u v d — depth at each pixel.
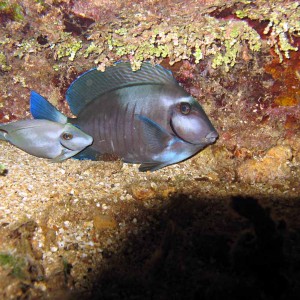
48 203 0.45
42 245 0.40
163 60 0.51
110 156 0.55
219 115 0.56
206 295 0.34
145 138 0.52
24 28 0.49
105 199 0.47
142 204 0.47
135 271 0.38
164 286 0.37
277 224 0.37
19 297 0.33
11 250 0.36
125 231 0.44
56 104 0.61
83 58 0.52
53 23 0.48
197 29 0.44
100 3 0.47
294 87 0.51
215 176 0.53
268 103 0.53
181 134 0.50
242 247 0.35
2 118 0.63
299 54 0.47
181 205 0.46
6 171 0.51
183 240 0.41
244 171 0.52
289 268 0.35
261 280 0.33
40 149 0.53
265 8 0.44
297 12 0.43
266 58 0.49
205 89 0.54
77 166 0.54
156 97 0.50
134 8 0.47
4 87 0.59
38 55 0.53
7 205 0.44
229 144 0.56
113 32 0.46
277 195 0.48
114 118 0.52
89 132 0.54
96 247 0.41
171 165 0.56
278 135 0.55
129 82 0.51
